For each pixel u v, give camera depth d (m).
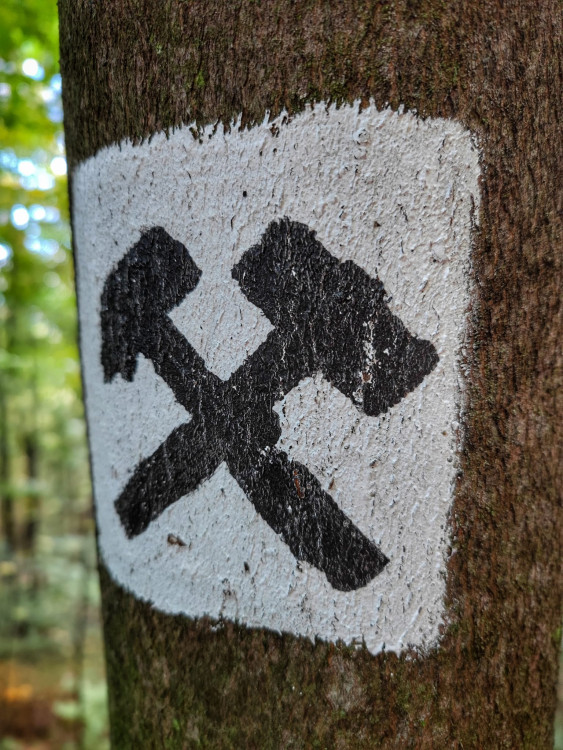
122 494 0.24
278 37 0.21
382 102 0.21
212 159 0.22
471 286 0.21
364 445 0.21
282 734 0.22
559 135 0.22
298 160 0.21
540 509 0.23
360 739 0.22
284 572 0.22
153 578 0.23
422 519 0.22
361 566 0.22
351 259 0.21
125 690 0.24
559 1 0.22
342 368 0.21
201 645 0.23
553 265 0.22
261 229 0.21
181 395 0.22
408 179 0.21
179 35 0.22
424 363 0.21
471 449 0.22
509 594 0.22
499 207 0.22
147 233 0.22
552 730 0.23
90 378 0.24
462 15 0.21
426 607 0.22
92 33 0.23
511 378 0.22
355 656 0.22
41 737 0.76
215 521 0.22
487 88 0.21
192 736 0.23
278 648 0.22
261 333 0.22
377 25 0.21
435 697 0.22
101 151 0.23
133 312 0.23
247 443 0.22
